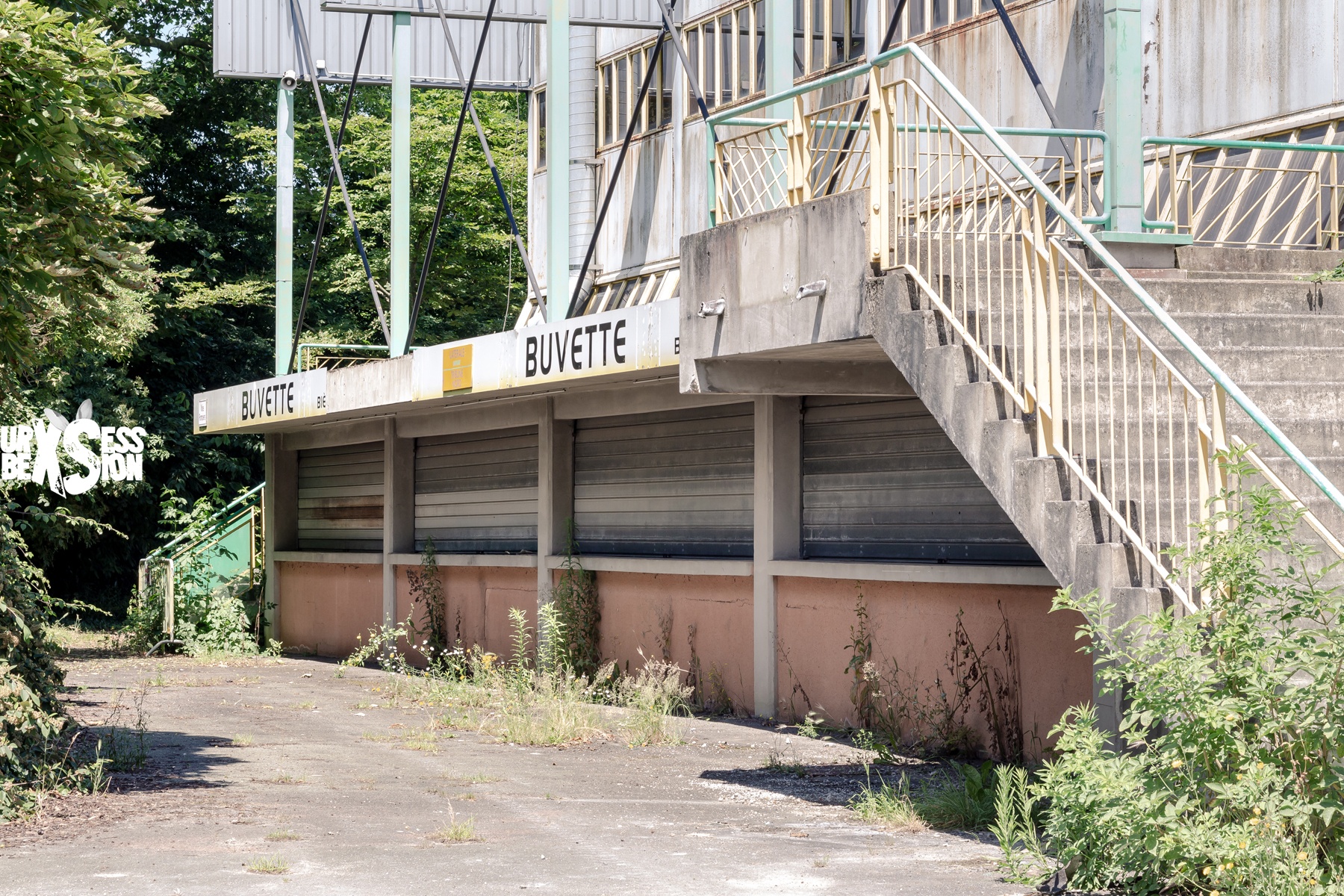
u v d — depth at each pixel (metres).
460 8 21.16
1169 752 6.54
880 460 13.82
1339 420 9.05
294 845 8.26
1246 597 6.63
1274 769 6.20
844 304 9.42
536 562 18.42
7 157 9.01
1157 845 6.35
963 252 8.86
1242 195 13.12
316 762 11.75
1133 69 11.45
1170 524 8.00
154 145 34.81
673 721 14.58
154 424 32.91
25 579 12.05
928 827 8.85
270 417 22.42
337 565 23.62
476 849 8.19
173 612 24.34
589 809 9.61
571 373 15.09
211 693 17.52
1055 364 8.08
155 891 7.09
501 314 38.69
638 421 17.14
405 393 18.56
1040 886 7.05
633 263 22.00
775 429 14.72
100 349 26.45
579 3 20.80
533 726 13.35
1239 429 8.78
